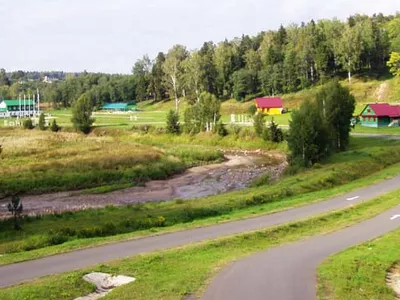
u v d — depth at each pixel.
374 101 128.88
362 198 36.19
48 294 16.55
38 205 44.88
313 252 22.19
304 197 37.53
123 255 22.25
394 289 17.19
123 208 38.72
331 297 15.56
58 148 74.19
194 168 66.12
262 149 80.94
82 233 28.28
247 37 198.88
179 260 20.84
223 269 19.27
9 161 62.62
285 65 147.00
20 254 22.94
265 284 17.08
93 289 17.48
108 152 69.06
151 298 15.73
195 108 95.56
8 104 181.62
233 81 154.75
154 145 86.38
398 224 27.73
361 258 20.41
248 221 29.48
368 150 59.88
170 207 37.22
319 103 63.72
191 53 168.75
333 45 151.00
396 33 138.75
